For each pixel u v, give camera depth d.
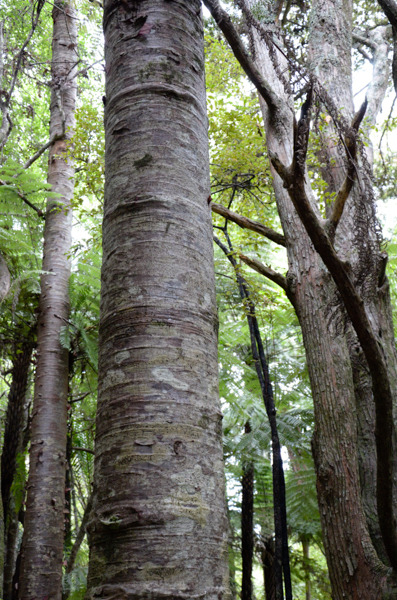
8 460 5.55
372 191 2.37
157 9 1.77
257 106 6.27
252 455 6.40
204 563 1.15
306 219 2.05
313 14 5.41
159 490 1.18
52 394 5.52
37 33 9.19
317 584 8.89
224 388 6.41
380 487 2.32
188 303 1.41
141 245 1.46
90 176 6.15
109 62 1.79
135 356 1.33
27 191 5.71
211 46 6.15
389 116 6.61
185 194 1.55
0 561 3.76
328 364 3.80
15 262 6.26
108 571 1.13
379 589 3.06
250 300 4.89
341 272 2.09
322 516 3.52
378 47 6.98
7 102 6.11
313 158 5.12
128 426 1.25
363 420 3.88
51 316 5.83
